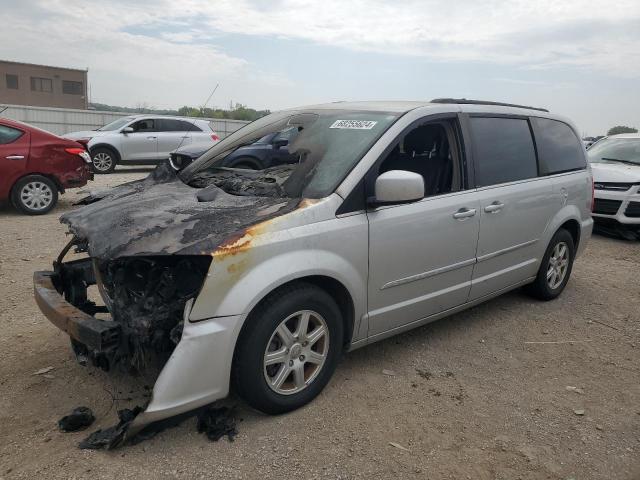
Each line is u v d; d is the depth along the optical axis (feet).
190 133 56.13
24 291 17.08
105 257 9.40
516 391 12.14
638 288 20.33
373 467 9.25
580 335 15.52
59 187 30.76
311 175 11.48
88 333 9.30
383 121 12.39
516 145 15.61
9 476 8.53
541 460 9.71
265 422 10.34
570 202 17.54
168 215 10.40
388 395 11.62
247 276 9.48
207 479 8.71
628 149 32.89
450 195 13.23
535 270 16.81
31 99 165.48
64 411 10.50
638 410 11.58
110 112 91.66
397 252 11.85
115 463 8.91
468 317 16.40
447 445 9.99
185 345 9.03
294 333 10.43
